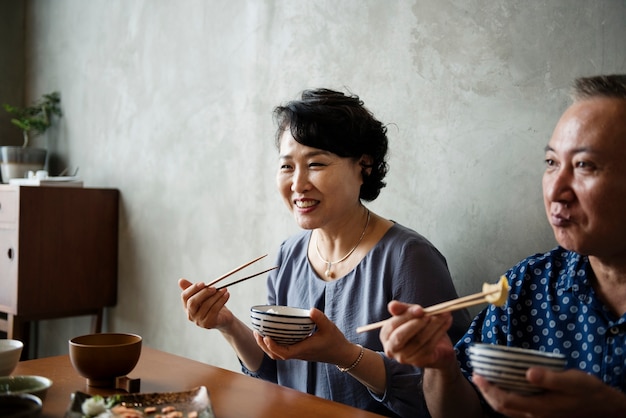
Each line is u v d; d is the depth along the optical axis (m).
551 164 1.13
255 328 1.36
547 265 1.31
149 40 3.07
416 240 1.62
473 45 1.85
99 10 3.36
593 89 1.08
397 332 1.04
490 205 1.82
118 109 3.24
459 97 1.89
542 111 1.70
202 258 2.79
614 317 1.18
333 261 1.73
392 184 2.08
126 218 3.21
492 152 1.81
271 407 1.21
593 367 1.16
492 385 0.95
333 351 1.37
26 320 2.98
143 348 1.67
